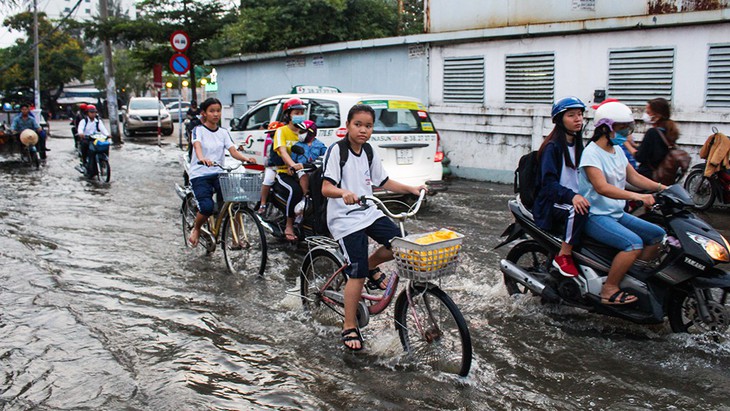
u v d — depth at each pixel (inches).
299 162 277.1
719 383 159.8
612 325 200.1
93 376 166.1
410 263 155.6
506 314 210.7
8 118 818.8
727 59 366.0
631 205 226.1
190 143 265.7
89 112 532.1
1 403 152.3
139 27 777.6
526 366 171.3
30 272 256.8
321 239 201.8
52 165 634.8
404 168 369.1
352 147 175.8
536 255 221.5
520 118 469.1
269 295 230.8
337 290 196.5
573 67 436.1
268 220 299.6
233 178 237.1
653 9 401.1
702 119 378.3
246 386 161.6
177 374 167.9
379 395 155.8
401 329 176.7
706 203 365.7
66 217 366.3
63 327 199.0
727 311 177.3
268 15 701.9
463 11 504.7
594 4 430.0
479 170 503.2
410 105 378.0
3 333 193.6
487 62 486.6
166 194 445.7
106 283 244.4
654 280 183.6
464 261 271.6
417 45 531.8
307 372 169.3
